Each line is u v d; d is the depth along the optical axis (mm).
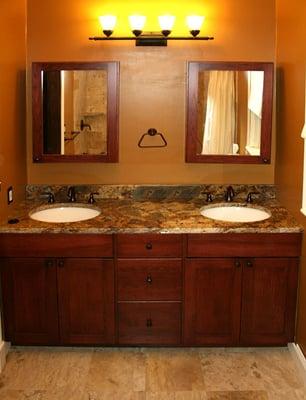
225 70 3520
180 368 3074
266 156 3609
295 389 2883
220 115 3576
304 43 2934
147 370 3055
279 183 3580
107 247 3078
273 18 3566
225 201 3625
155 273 3113
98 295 3143
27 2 3537
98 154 3623
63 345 3238
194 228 3043
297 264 3102
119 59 3609
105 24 3465
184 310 3168
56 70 3525
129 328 3195
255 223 3119
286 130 3369
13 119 3338
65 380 2965
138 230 3045
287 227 3045
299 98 3057
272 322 3180
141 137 3695
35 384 2926
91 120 3582
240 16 3564
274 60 3609
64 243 3070
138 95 3646
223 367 3088
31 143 3684
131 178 3727
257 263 3098
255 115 3570
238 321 3178
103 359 3166
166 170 3729
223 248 3076
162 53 3604
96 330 3193
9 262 3096
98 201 3662
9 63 3221
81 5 3547
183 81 3635
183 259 3094
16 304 3154
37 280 3123
